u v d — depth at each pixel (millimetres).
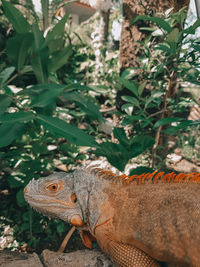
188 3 3010
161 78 3215
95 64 8195
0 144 1862
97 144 1833
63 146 3945
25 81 6156
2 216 3822
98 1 7980
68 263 1924
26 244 3439
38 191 1896
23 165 3098
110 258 1804
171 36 2182
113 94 6926
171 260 1515
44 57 2180
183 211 1510
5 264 1970
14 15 2119
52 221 3711
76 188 1838
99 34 8922
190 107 7266
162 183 1709
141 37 3711
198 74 2434
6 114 1827
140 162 3814
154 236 1534
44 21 2582
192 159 5293
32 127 2748
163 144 3688
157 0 3373
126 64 3924
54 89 1970
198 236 1415
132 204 1662
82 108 2383
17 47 2029
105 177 1832
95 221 1723
